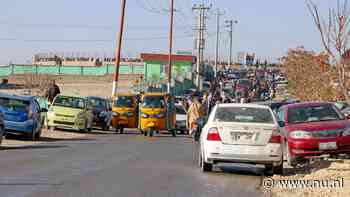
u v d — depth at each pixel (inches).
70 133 1412.4
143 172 674.8
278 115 856.9
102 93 2913.4
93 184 570.9
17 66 4101.9
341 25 642.8
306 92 1943.9
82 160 786.2
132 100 1644.9
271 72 4992.6
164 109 1487.5
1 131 922.7
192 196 519.8
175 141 1269.7
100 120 1601.9
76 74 4266.7
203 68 4037.9
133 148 1022.4
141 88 2819.9
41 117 1168.2
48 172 650.2
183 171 700.0
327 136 768.9
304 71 2091.5
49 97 1601.9
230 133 668.1
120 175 642.2
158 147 1064.8
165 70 4197.8
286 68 2420.0
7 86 2915.8
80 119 1437.0
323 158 789.9
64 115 1430.9
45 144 1047.0
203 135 703.7
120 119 1614.2
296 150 773.3
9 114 1072.8
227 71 4975.4
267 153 663.1
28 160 762.2
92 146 1035.9
